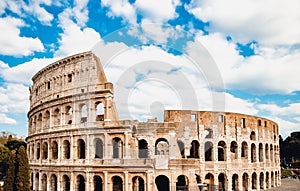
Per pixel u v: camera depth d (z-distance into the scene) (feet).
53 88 299.17
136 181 252.83
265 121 368.68
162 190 275.39
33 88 346.33
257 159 340.80
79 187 275.18
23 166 262.47
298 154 609.83
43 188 297.33
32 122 346.33
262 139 355.97
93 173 255.70
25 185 260.01
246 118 333.42
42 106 308.60
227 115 314.35
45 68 308.60
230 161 306.14
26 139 358.02
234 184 326.24
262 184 352.08
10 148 524.93
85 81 272.31
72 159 268.21
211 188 286.46
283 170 562.66
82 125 266.98
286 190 337.11
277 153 401.90
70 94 278.67
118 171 247.70
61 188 274.36
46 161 292.61
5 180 262.06
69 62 286.05
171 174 242.99
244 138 326.03
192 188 241.76
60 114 287.28
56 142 294.46
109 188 248.73
